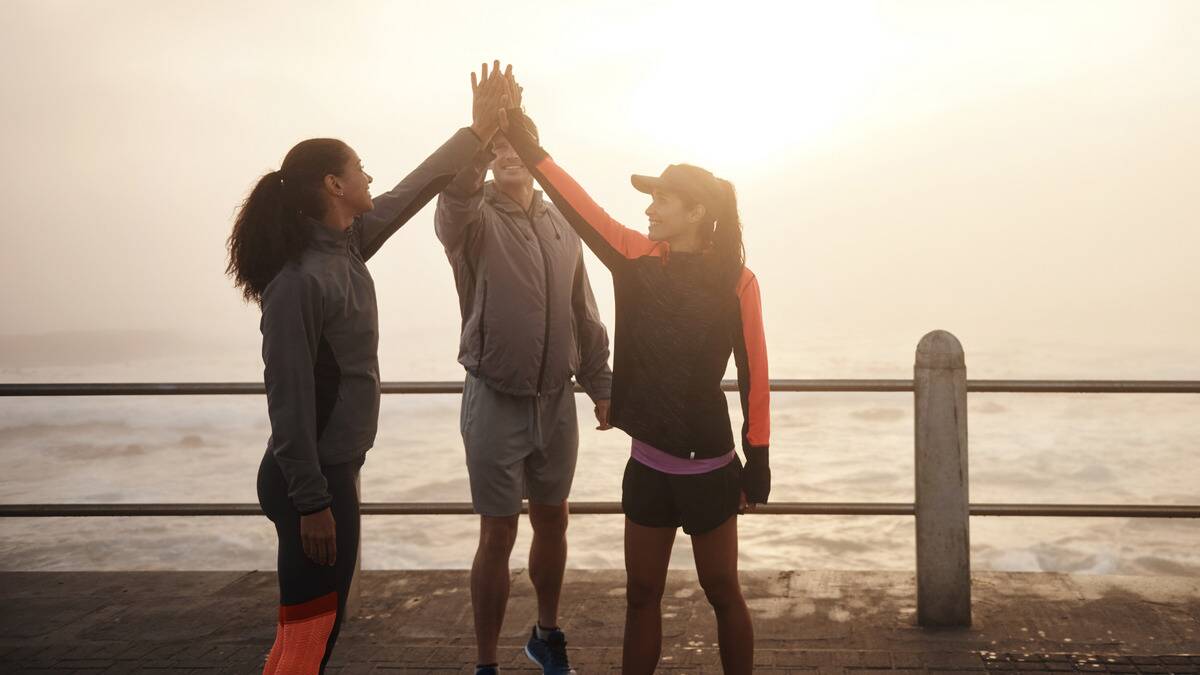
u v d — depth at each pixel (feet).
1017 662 10.85
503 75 9.36
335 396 7.59
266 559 70.44
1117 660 10.85
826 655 11.14
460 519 86.69
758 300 8.85
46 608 13.61
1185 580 13.46
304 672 7.45
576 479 101.65
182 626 12.84
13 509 13.91
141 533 77.87
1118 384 12.23
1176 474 104.22
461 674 10.98
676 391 8.66
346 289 7.60
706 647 11.51
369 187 7.91
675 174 8.73
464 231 10.07
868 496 97.55
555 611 10.93
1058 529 78.48
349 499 7.77
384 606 13.33
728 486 8.87
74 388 13.62
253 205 7.50
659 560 8.98
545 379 10.26
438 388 12.94
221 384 13.56
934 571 11.96
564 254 10.53
